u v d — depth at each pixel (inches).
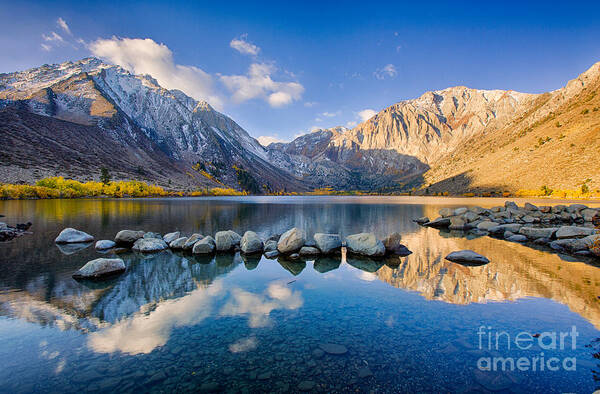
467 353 273.1
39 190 3376.0
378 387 222.1
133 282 498.9
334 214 2155.5
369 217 1926.7
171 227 1269.7
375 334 312.3
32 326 328.2
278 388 221.5
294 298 425.7
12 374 239.3
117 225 1272.1
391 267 616.1
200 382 229.6
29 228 1134.4
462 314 365.7
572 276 536.7
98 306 389.7
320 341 296.5
